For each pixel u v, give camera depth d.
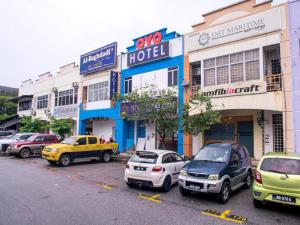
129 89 20.05
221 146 8.80
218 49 14.42
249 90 12.81
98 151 15.79
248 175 9.48
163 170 8.62
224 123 15.59
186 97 15.85
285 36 12.12
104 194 8.21
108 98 21.59
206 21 15.27
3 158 17.66
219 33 14.45
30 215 6.06
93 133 24.88
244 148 9.87
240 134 14.98
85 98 24.95
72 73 26.62
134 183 8.80
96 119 24.55
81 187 9.13
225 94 13.62
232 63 13.80
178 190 8.90
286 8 12.23
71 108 26.03
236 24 13.79
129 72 20.16
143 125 19.72
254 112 14.37
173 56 17.06
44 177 10.80
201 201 7.59
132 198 7.80
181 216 6.25
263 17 12.84
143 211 6.57
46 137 18.83
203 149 8.95
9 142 19.36
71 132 24.19
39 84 32.62
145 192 8.58
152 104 12.84
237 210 6.77
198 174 7.46
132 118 14.10
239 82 13.23
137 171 8.75
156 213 6.44
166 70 17.45
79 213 6.28
